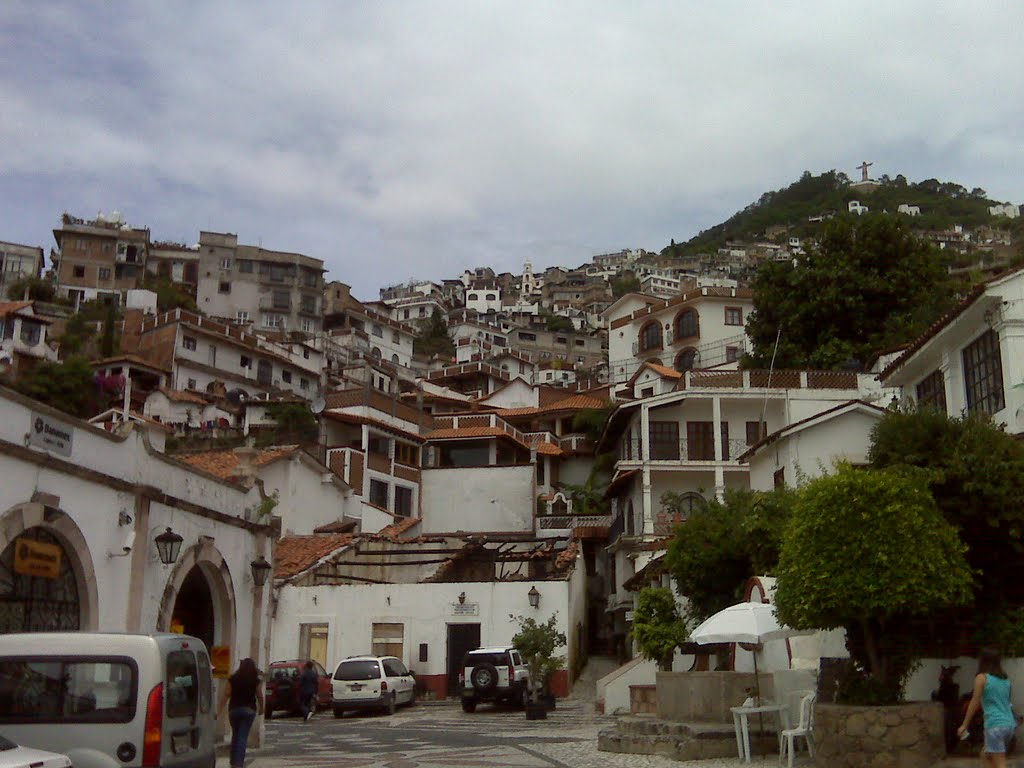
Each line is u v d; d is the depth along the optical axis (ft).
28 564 42.78
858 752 43.91
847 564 44.57
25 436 42.14
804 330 161.27
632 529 147.13
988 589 49.78
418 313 513.04
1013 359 68.74
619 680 89.25
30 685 35.78
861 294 157.99
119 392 215.31
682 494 143.64
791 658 60.59
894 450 51.72
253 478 68.54
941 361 81.76
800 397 140.56
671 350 238.48
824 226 167.43
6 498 40.88
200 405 216.33
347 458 156.87
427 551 121.08
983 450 49.32
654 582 101.71
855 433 106.83
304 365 279.69
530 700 86.22
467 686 94.73
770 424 144.25
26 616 43.45
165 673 36.81
